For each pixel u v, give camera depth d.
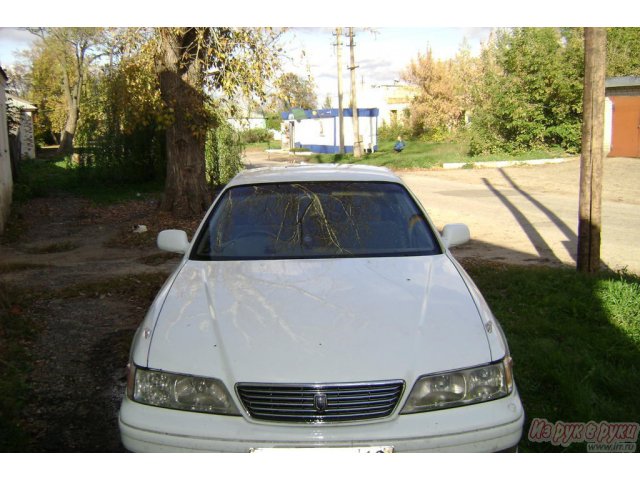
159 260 8.44
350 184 4.32
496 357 2.69
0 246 9.86
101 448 3.36
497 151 25.22
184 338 2.76
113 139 19.08
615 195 14.12
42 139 47.84
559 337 4.90
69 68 38.94
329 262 3.58
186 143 11.84
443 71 39.84
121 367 4.53
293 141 41.59
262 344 2.67
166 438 2.49
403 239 3.87
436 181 19.30
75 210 14.03
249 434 2.45
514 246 9.06
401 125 44.97
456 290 3.17
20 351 4.76
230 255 3.76
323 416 2.48
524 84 24.36
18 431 3.39
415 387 2.53
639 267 7.49
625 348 4.58
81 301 6.32
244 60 10.12
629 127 21.03
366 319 2.84
